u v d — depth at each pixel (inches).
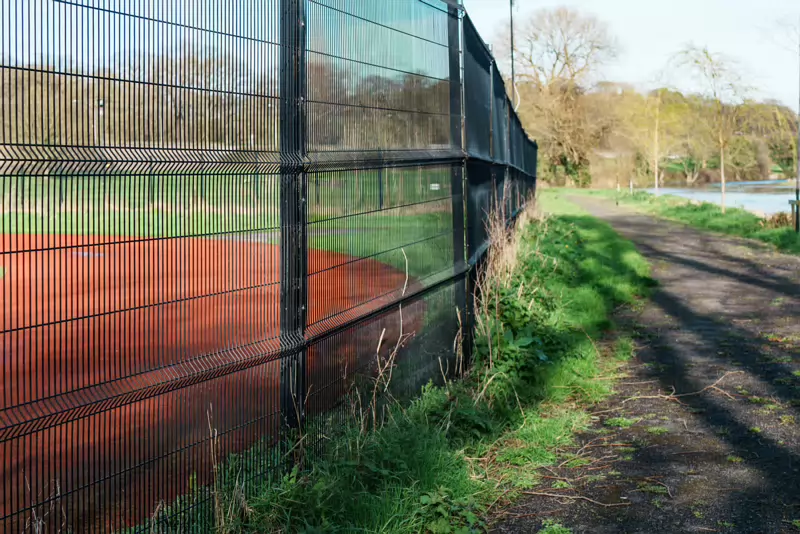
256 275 129.5
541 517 145.5
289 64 135.8
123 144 102.4
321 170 146.4
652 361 267.9
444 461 160.4
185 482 116.6
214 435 121.0
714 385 233.5
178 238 112.6
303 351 139.3
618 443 186.2
